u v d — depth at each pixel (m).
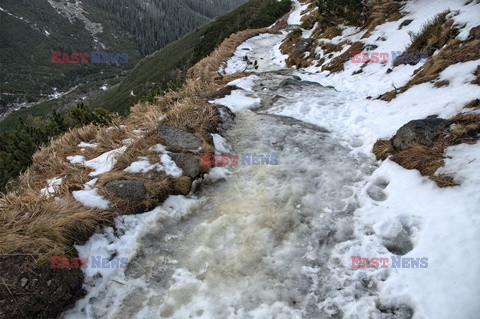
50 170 4.57
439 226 2.85
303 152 4.84
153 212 3.71
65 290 2.69
